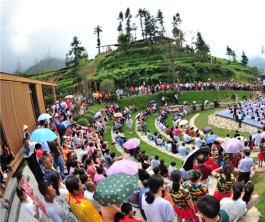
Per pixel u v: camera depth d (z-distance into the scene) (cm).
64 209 716
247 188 826
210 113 4494
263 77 6600
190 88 5606
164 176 1314
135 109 4788
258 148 2091
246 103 4409
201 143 2020
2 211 830
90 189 755
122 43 9238
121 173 683
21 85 1955
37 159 1051
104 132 3133
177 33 8256
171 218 589
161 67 6988
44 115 1778
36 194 1029
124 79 6862
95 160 1355
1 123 1299
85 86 6072
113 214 620
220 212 532
